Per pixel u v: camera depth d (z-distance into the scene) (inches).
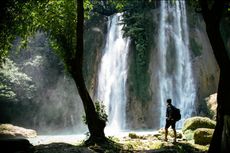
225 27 1306.6
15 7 565.6
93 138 536.7
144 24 1400.1
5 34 592.4
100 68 1475.1
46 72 1470.2
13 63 1357.0
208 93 1285.7
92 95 1439.5
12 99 1326.3
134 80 1366.9
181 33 1406.3
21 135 991.0
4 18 560.1
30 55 1473.9
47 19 601.0
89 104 554.9
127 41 1427.2
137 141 574.6
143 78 1355.8
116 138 607.2
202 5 351.6
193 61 1343.5
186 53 1370.6
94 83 1453.0
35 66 1445.6
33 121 1423.5
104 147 480.7
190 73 1331.2
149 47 1380.4
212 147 346.6
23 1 575.8
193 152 459.8
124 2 740.7
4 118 1375.5
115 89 1403.8
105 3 1600.6
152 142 561.0
